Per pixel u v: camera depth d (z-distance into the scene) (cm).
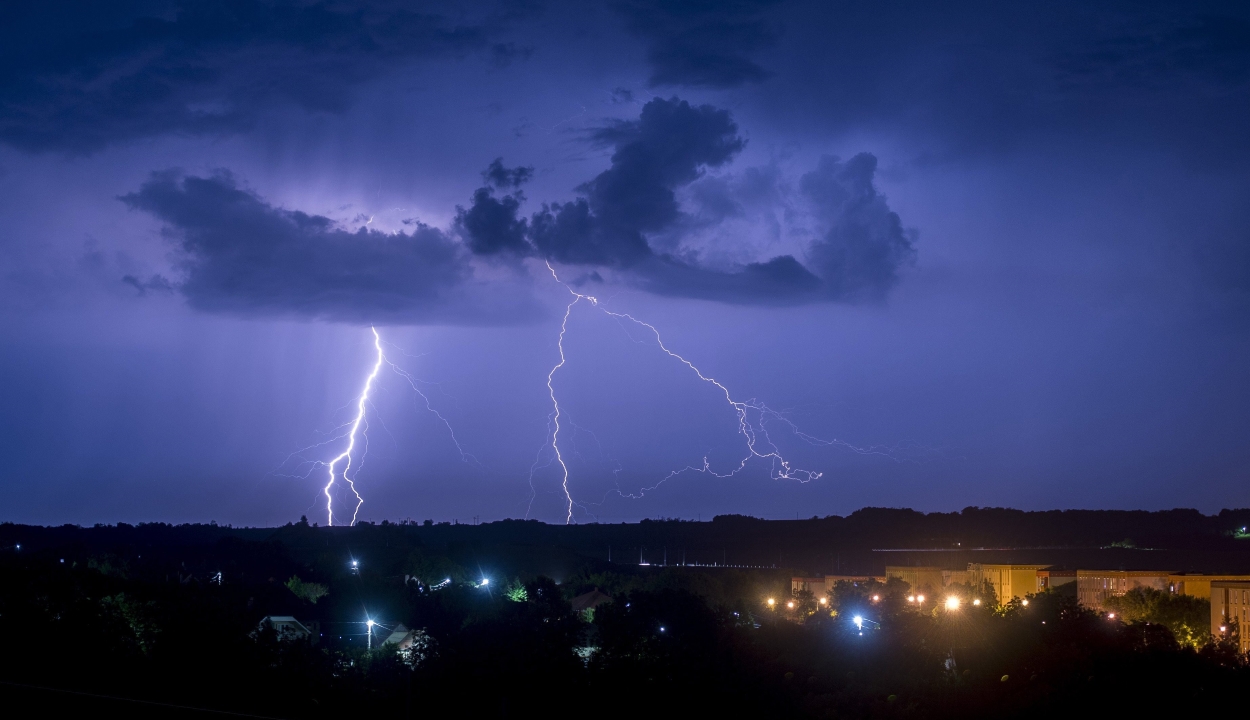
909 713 3594
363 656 4481
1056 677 3762
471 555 14862
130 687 3784
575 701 3872
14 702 1869
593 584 10806
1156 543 19738
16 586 5272
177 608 5056
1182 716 3466
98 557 10900
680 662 4069
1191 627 7044
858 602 6269
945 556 18225
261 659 4097
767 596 10244
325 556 13500
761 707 3750
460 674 4019
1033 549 19338
